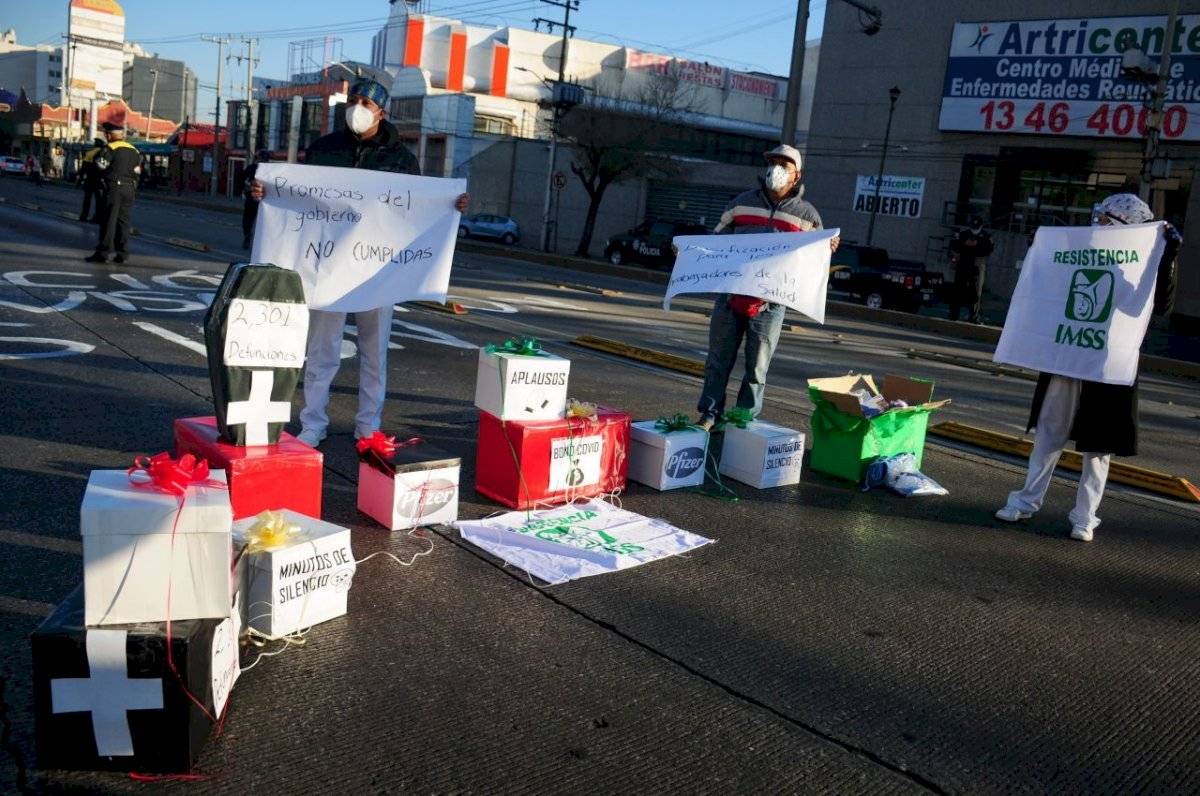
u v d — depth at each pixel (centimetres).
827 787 269
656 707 304
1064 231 521
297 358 407
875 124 3878
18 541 378
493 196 4803
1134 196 519
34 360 707
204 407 621
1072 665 365
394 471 429
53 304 977
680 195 4819
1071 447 734
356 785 250
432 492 444
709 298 2358
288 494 395
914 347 1720
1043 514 574
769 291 597
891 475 586
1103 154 3325
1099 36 3272
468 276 1991
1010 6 3500
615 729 289
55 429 537
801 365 1176
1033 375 1366
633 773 266
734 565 438
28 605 326
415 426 634
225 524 257
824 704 316
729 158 6122
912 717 313
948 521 540
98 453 502
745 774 271
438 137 4850
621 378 884
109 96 11206
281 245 506
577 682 315
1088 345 503
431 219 520
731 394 863
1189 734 319
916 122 3762
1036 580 457
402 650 327
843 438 598
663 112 4434
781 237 616
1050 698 336
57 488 443
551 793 253
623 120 4181
